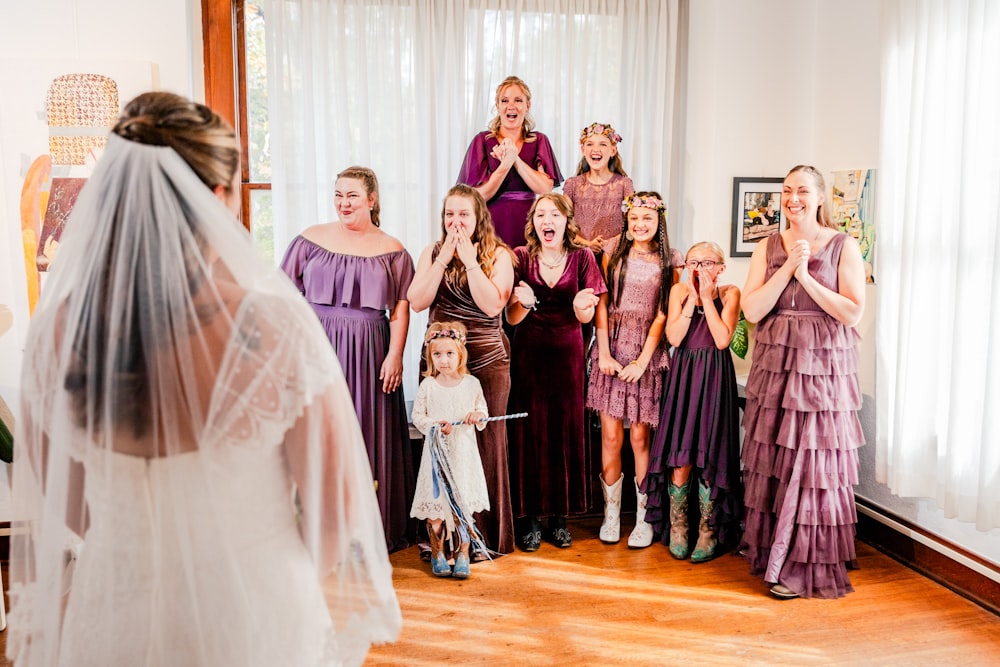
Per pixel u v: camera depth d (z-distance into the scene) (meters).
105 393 1.17
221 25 3.63
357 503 1.34
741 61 3.84
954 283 2.92
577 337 3.49
